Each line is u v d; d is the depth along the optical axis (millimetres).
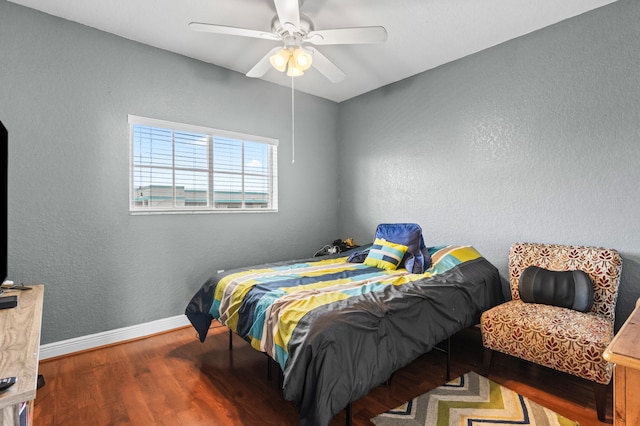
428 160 3436
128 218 2770
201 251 3180
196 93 3135
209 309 2375
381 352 1624
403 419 1733
